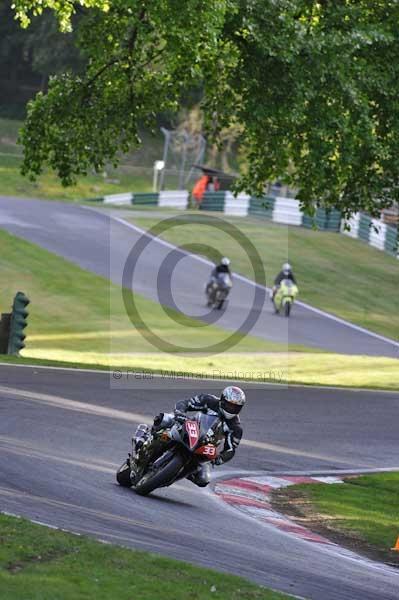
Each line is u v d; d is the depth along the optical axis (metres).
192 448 38.09
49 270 136.50
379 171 101.38
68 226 166.12
